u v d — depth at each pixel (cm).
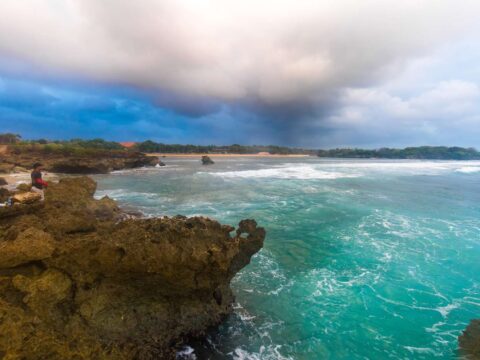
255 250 789
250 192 2539
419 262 1050
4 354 426
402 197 2309
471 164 7131
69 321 557
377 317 731
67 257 600
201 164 8131
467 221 1595
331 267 1015
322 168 5541
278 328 690
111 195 2411
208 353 616
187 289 643
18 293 536
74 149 7550
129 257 590
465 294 838
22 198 1116
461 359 589
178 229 657
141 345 591
